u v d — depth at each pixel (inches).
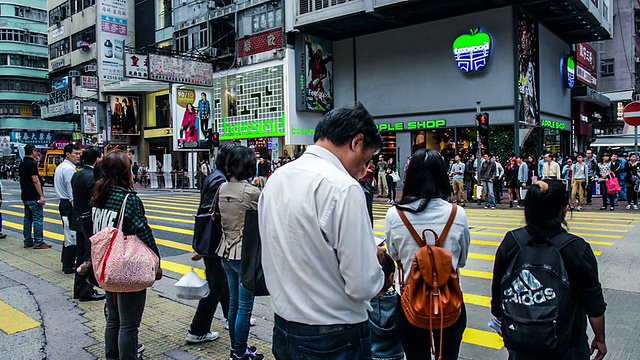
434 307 93.2
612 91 1305.4
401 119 938.1
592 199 720.3
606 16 962.7
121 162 136.5
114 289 127.5
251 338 172.2
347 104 86.3
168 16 1318.9
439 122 885.8
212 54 1120.8
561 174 611.2
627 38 1288.1
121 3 1465.3
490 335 179.0
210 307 165.3
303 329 77.5
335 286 76.7
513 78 803.4
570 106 1040.8
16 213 606.9
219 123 1135.0
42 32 2370.8
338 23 914.1
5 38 2265.0
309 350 77.3
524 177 620.1
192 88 1085.1
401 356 130.7
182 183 1121.4
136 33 1467.8
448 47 872.9
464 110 858.1
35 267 284.0
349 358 77.7
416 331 106.7
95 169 202.4
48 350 163.0
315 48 991.6
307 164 81.0
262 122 1042.7
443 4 804.0
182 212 603.5
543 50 904.9
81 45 1540.4
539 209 95.7
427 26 895.7
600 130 1268.5
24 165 336.8
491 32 819.4
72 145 269.0
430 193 108.8
